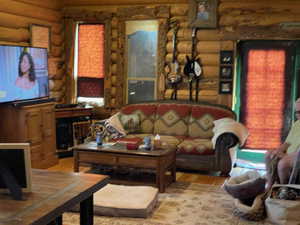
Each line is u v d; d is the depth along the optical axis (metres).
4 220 1.78
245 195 3.48
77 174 2.55
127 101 6.39
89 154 4.36
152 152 4.16
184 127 5.52
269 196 3.34
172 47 5.96
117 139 5.08
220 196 4.03
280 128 5.76
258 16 5.50
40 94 5.35
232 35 5.62
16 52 4.77
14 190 2.07
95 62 6.47
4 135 4.79
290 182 3.45
